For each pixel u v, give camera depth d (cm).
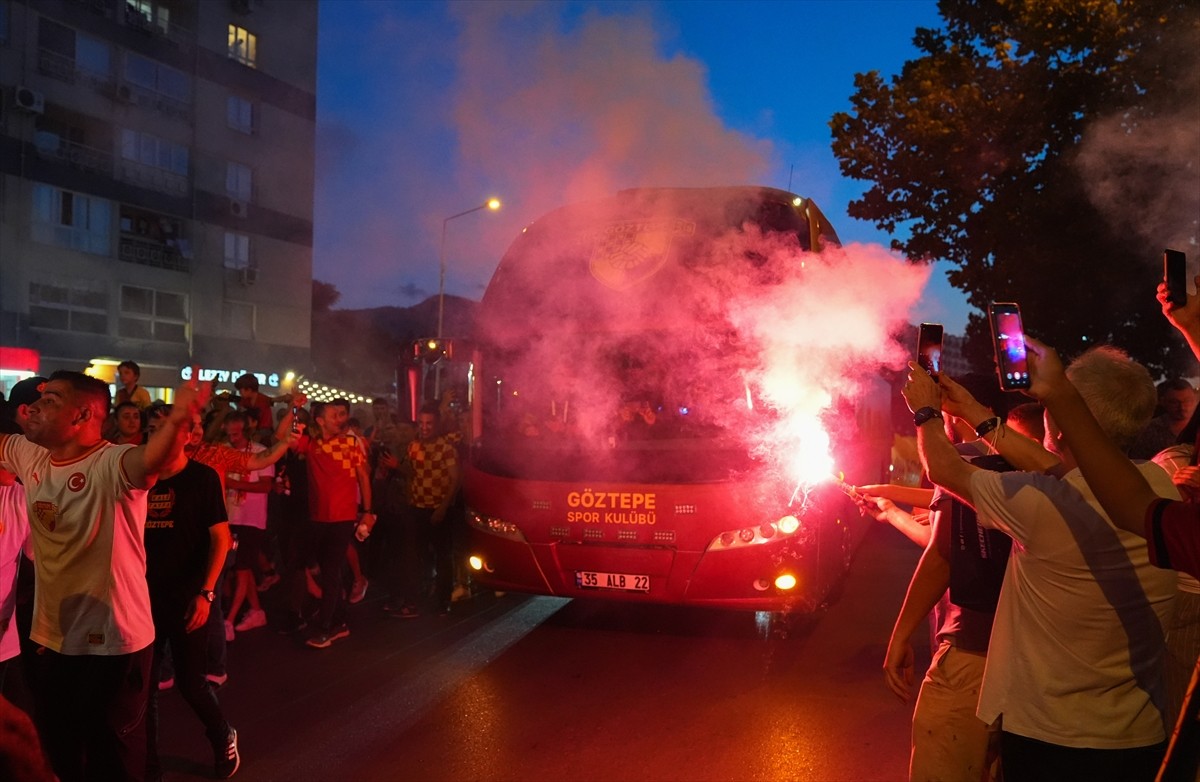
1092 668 228
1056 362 213
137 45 2930
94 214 2825
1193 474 203
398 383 784
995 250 1438
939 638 320
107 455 340
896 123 1490
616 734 502
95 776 349
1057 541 230
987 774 286
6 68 2591
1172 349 1377
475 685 593
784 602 645
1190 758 200
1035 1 1330
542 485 687
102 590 342
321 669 629
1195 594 304
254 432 761
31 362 1614
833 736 495
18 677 437
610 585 670
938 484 256
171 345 3059
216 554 429
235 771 450
